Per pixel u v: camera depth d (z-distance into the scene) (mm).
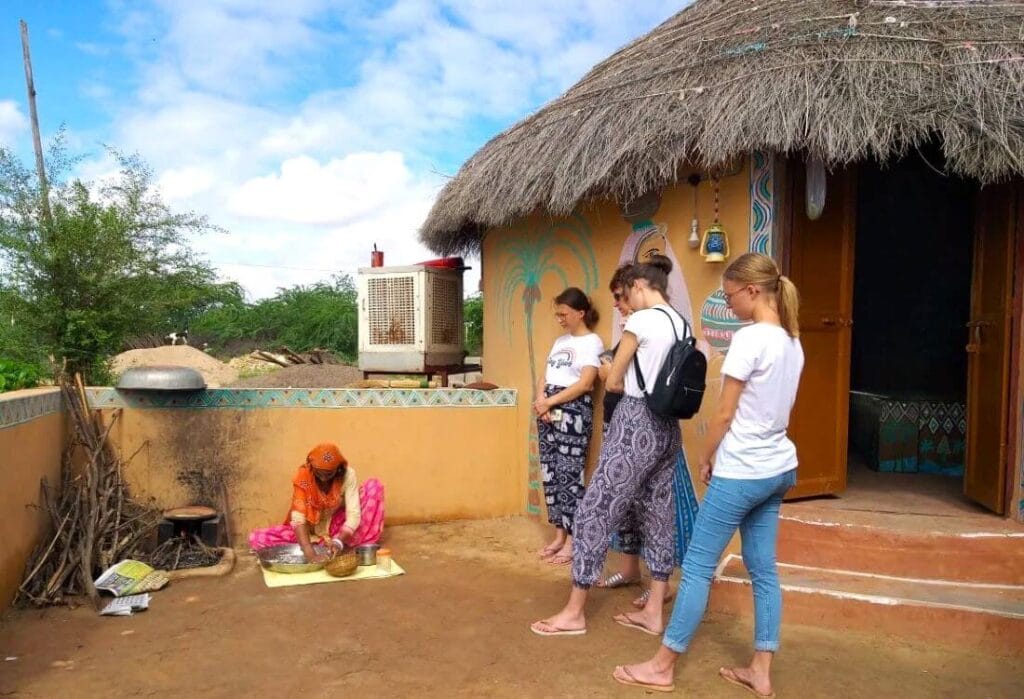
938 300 6762
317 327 30234
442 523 6047
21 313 5723
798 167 4590
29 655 3613
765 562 3227
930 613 3770
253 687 3318
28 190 5773
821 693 3285
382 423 5902
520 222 6164
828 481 4938
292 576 4809
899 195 6777
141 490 5457
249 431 5621
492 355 6703
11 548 4152
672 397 3523
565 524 5031
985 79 3922
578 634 3900
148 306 6242
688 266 4738
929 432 5992
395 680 3395
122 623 4039
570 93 5805
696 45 5016
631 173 4465
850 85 4004
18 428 4246
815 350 4844
